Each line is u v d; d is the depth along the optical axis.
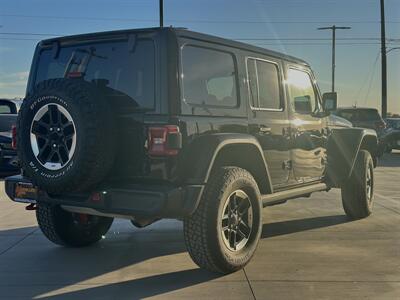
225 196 4.50
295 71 6.07
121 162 4.39
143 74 4.41
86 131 4.12
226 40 4.94
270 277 4.62
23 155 4.45
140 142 4.31
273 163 5.41
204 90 4.58
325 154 6.62
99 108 4.20
